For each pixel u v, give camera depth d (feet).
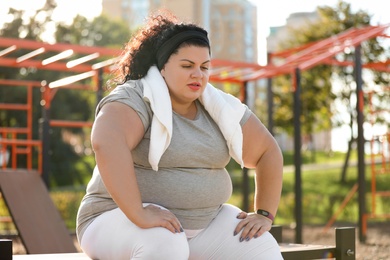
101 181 10.05
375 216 35.65
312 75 75.61
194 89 10.02
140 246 9.34
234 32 189.78
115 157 9.39
